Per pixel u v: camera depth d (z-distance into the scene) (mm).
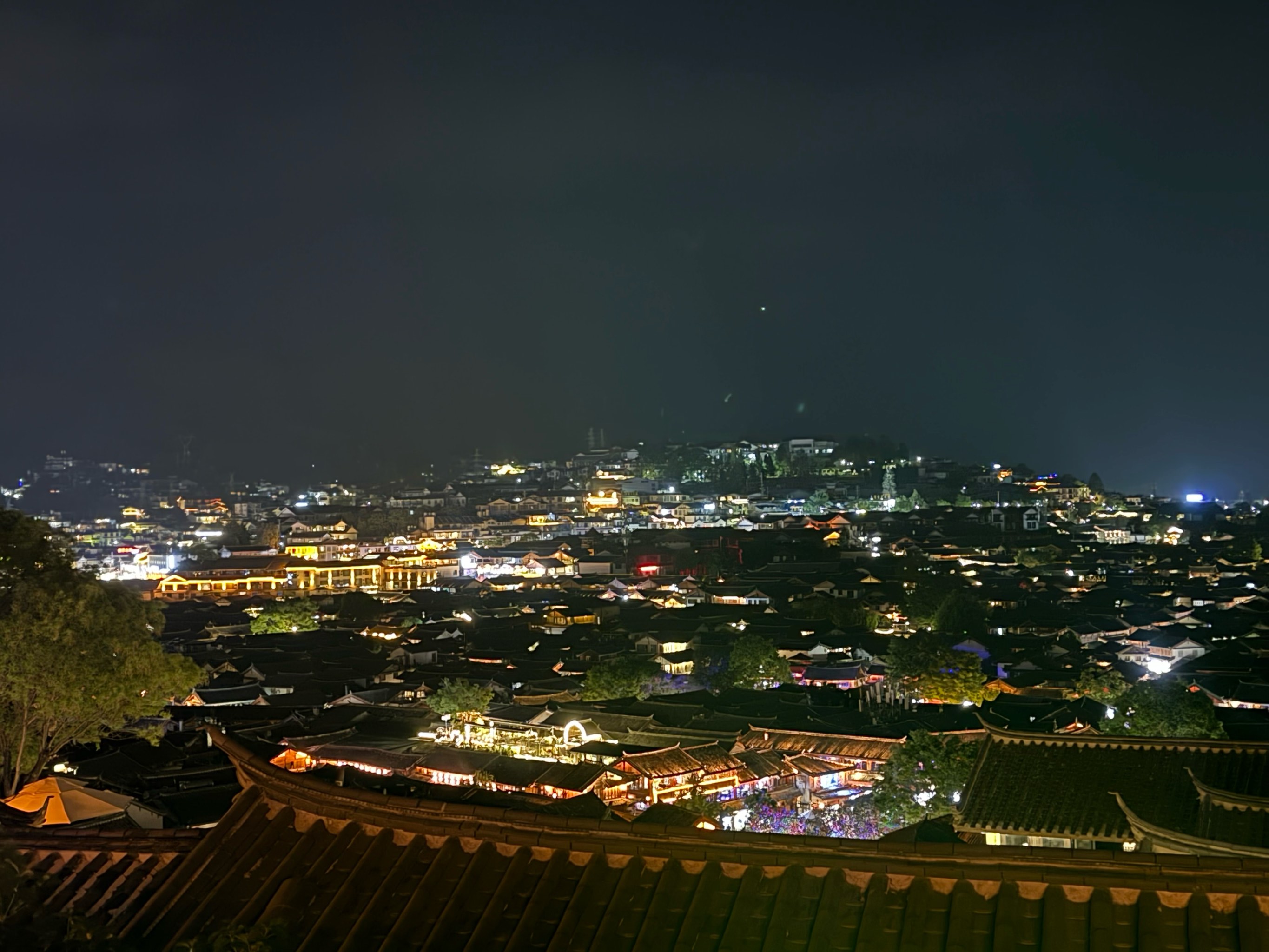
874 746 91812
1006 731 41719
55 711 57219
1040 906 15789
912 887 16406
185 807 68125
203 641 169000
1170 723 84125
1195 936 14781
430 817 19172
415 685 135500
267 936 17500
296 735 105750
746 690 118125
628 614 190125
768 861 17203
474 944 17016
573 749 97062
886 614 191125
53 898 21219
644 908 17078
